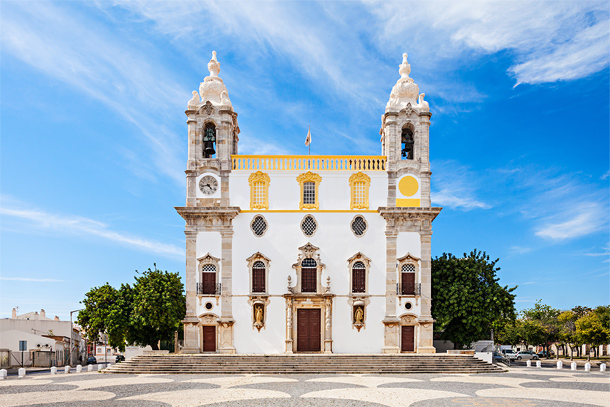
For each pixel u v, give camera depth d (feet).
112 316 178.91
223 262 158.20
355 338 155.63
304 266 159.53
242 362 135.54
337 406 80.89
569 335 280.31
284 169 162.81
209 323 155.74
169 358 136.67
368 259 158.40
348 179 162.71
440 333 178.40
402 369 132.67
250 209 160.97
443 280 167.02
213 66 173.27
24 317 347.97
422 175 163.02
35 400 89.15
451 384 107.65
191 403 84.02
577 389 102.47
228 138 164.04
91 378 124.88
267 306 156.76
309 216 160.97
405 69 171.73
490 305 160.86
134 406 81.76
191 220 159.84
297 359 137.59
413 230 159.74
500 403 84.69
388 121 164.76
